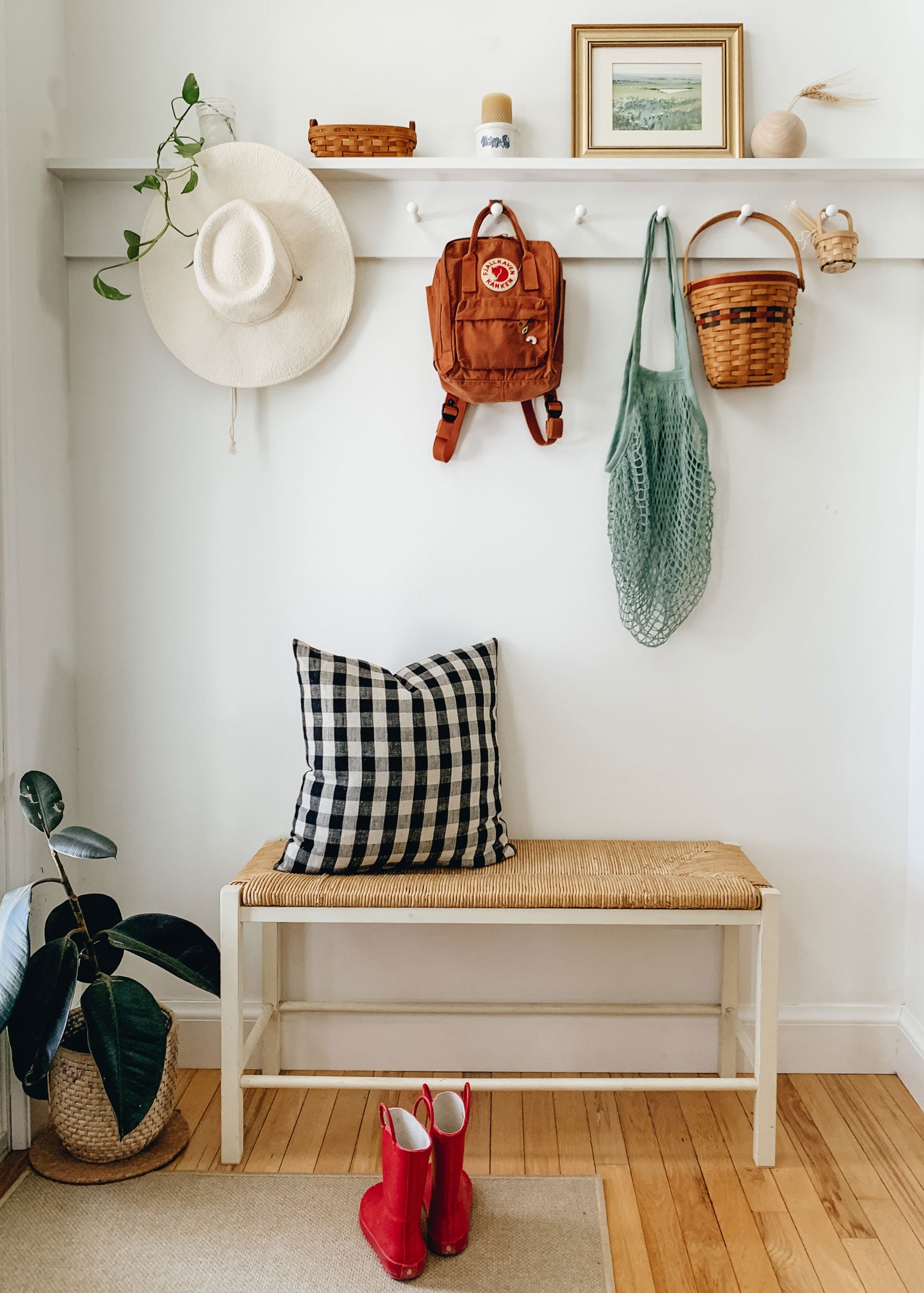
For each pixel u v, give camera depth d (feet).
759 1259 4.94
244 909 5.62
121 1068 4.96
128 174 6.22
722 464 6.54
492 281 5.96
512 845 6.28
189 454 6.57
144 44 6.40
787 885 6.75
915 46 6.36
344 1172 5.60
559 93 6.42
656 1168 5.65
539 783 6.72
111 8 6.38
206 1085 6.59
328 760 5.87
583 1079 6.15
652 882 5.68
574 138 6.32
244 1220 5.18
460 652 6.43
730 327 5.99
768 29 6.38
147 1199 5.34
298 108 6.42
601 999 6.74
